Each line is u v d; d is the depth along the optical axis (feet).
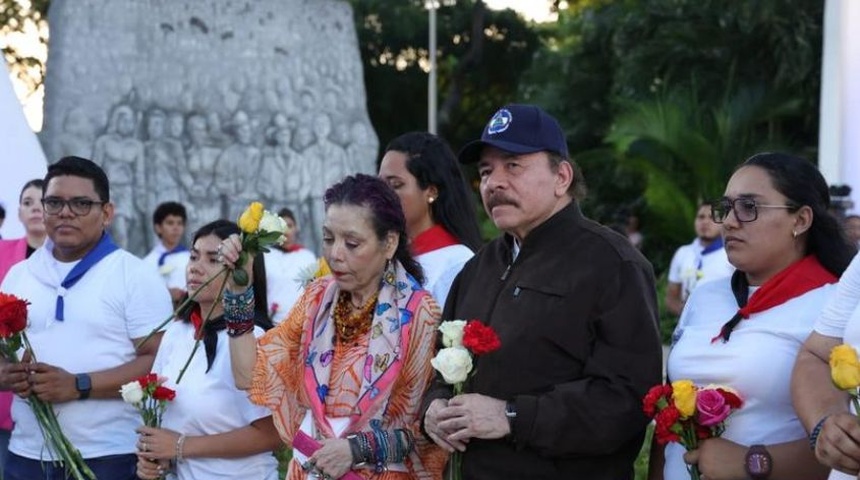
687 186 65.87
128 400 14.35
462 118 110.63
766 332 11.70
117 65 49.14
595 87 86.58
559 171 12.45
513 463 12.00
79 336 15.64
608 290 11.91
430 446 12.85
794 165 11.98
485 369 12.19
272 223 13.24
